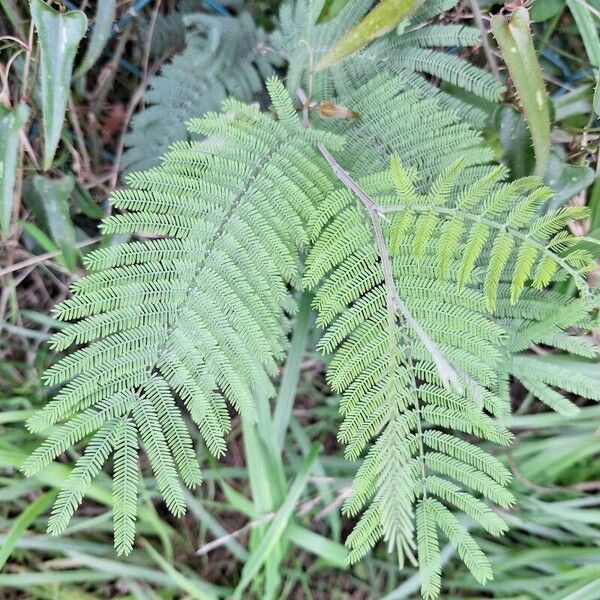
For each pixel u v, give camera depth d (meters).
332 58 0.25
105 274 0.22
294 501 0.33
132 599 0.35
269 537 0.33
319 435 0.39
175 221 0.24
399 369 0.23
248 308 0.23
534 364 0.27
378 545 0.38
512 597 0.36
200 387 0.22
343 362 0.23
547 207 0.30
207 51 0.30
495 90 0.27
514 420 0.35
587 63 0.35
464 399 0.23
